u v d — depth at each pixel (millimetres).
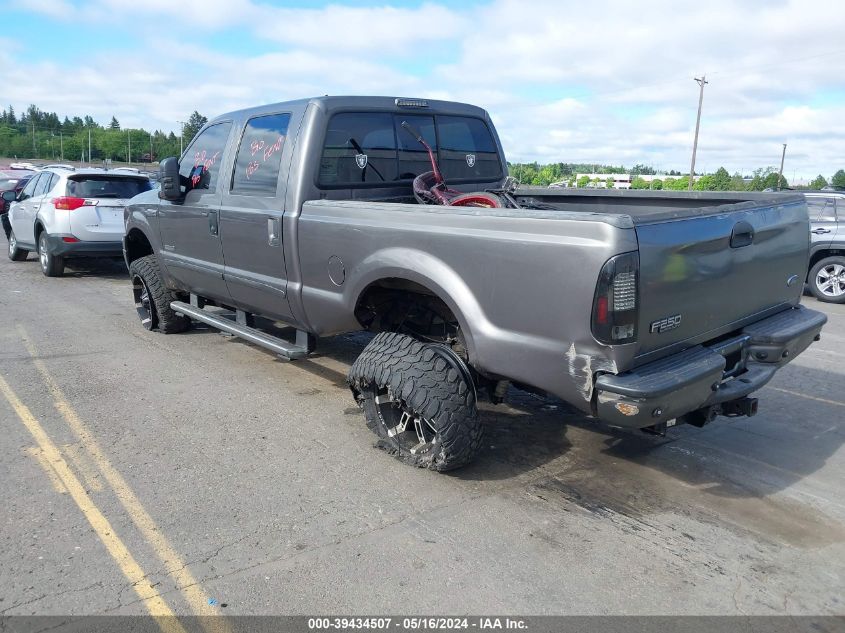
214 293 5801
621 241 2939
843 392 5504
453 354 3688
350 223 4098
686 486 3809
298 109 4660
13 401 4953
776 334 3828
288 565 2977
